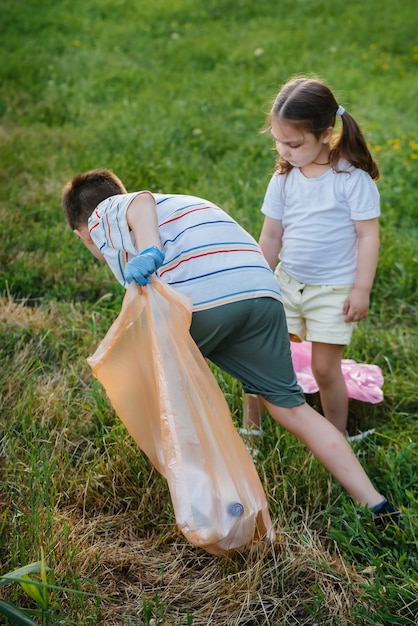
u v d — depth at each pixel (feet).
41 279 14.16
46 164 18.35
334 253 9.45
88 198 8.80
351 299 9.43
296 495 9.16
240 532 7.75
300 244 9.53
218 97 23.62
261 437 9.95
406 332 12.92
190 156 19.44
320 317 9.64
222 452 7.80
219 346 8.38
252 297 8.03
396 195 17.43
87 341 11.98
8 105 22.20
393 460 9.61
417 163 19.15
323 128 8.91
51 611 7.36
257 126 21.59
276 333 8.32
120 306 13.00
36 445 9.52
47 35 29.09
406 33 30.37
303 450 9.64
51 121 21.40
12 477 9.00
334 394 10.11
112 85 24.62
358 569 8.23
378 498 8.64
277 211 9.80
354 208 9.23
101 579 8.14
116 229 8.05
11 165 18.07
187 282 8.00
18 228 15.37
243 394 10.63
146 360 7.98
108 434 9.78
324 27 30.86
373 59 27.99
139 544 8.66
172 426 7.60
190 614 7.68
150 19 31.78
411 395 11.21
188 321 7.75
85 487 9.20
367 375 11.12
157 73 25.81
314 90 8.87
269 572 8.09
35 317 12.57
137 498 9.18
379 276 14.26
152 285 7.72
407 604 7.57
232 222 8.46
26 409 10.21
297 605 7.86
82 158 18.69
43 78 24.72
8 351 11.69
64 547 8.20
